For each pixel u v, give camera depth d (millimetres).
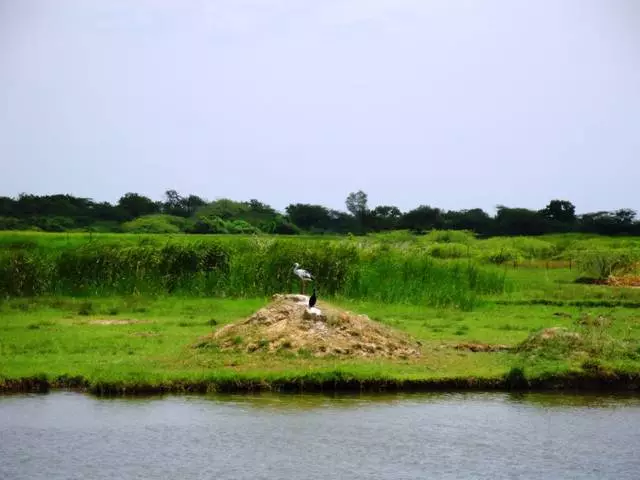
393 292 42062
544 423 19531
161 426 18609
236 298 41750
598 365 23625
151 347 26734
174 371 22453
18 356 24844
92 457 16594
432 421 19438
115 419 19094
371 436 18156
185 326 32062
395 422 19281
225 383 21766
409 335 28766
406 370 23266
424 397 21703
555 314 38062
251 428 18578
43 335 28969
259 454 16859
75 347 26453
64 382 22031
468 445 17703
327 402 20938
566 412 20578
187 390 21594
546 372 23219
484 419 19734
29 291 41125
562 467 16484
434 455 16984
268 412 19875
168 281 42781
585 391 23016
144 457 16594
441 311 37812
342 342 25125
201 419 19203
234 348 24812
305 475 15680
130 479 15414
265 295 42344
